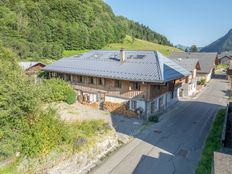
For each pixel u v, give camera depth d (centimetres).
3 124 1309
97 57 3553
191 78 4112
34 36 7062
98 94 3108
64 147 1515
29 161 1355
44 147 1408
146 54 3194
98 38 8750
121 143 2045
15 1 8500
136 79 2616
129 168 1616
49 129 1468
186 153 1853
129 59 3166
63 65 3662
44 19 8094
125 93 2823
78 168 1562
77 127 1839
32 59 5916
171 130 2375
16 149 1352
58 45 7050
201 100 3766
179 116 2867
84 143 1655
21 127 1377
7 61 2398
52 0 9062
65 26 8069
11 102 1316
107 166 1641
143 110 2706
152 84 2658
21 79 1450
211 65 5553
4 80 1435
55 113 1627
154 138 2161
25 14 8131
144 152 1867
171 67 3081
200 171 1563
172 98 3456
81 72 3188
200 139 2139
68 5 9019
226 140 1923
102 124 2031
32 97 1387
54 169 1409
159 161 1719
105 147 1844
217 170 948
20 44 6094
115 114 2878
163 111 3081
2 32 6750
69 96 3045
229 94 4162
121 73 2839
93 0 12694
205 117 2830
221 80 6066
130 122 2592
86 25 9500
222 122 2566
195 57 6106
